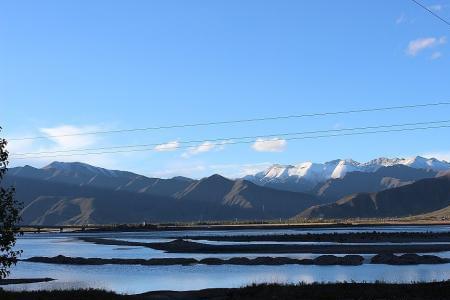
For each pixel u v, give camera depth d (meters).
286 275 63.72
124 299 38.78
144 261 83.69
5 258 28.50
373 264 76.06
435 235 148.50
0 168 27.59
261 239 152.50
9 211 27.88
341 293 38.41
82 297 38.34
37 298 37.66
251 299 38.41
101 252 113.25
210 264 79.50
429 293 37.94
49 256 100.88
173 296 43.47
